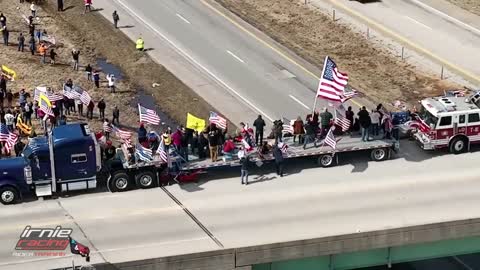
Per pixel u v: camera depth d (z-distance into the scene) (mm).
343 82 54656
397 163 54500
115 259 44156
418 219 47344
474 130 55094
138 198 50625
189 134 53312
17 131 61250
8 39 79438
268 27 83625
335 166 54125
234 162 52281
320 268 45844
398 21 84438
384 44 79625
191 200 50250
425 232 45750
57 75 73062
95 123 64688
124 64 76188
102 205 49906
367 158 55094
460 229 46156
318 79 72875
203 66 75312
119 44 79875
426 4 88750
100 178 52562
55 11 87500
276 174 53281
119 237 46406
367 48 78875
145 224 47719
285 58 76812
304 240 44500
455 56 76938
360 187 51406
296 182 52188
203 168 52156
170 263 43500
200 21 84875
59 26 83750
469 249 47281
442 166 53969
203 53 77875
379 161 54750
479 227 46281
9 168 49719
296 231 46469
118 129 59375
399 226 45969
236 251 43938
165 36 81500
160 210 49188
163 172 51812
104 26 83750
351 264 46156
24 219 48406
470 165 54031
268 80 72562
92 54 78312
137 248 45250
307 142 54031
